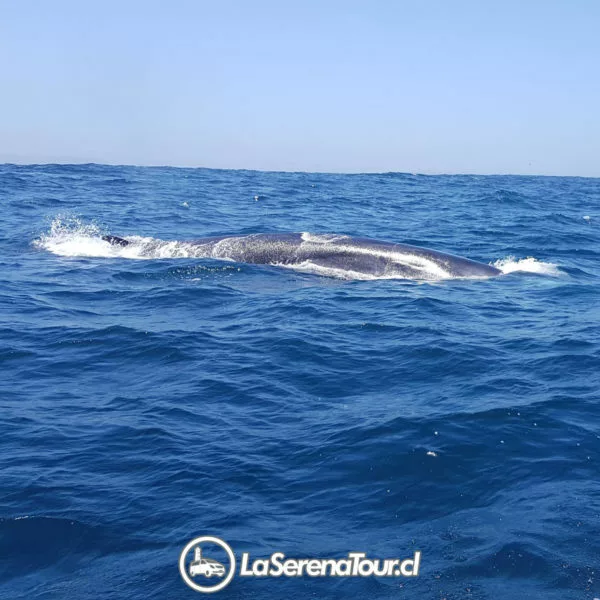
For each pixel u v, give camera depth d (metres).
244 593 5.56
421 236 25.89
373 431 8.45
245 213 32.81
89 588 5.62
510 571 5.78
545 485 7.17
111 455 7.85
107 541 6.23
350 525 6.52
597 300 15.98
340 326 13.34
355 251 18.38
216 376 10.50
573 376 10.50
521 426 8.57
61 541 6.23
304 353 11.62
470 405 9.29
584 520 6.48
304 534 6.36
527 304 15.47
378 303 15.16
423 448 7.98
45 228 25.22
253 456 7.86
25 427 8.55
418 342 12.27
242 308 14.66
